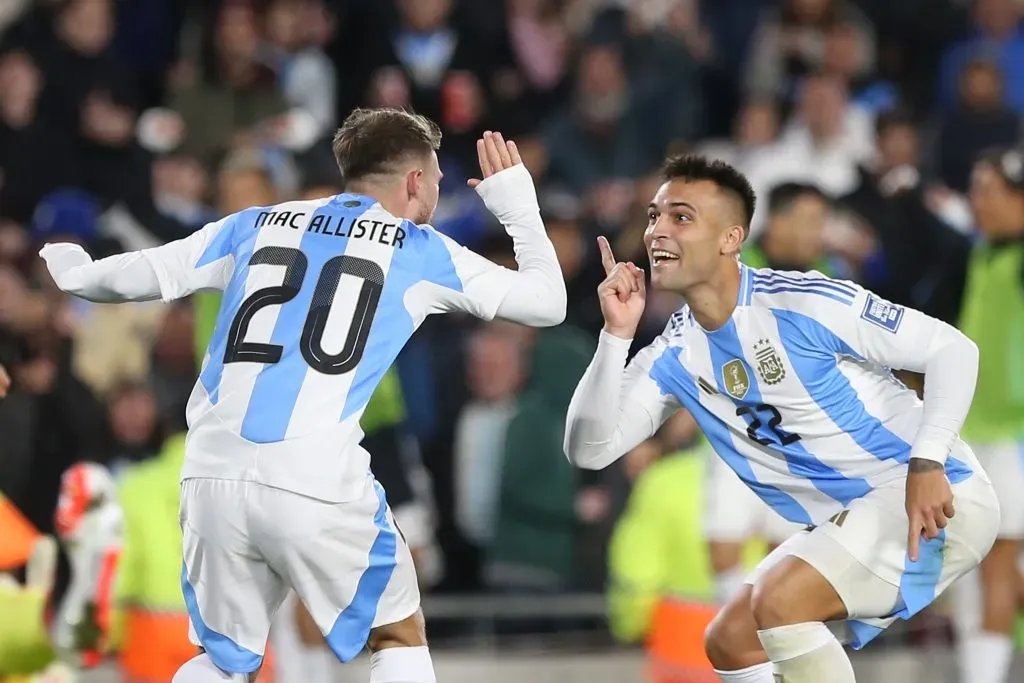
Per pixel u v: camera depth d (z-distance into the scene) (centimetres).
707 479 2277
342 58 3609
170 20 3759
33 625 1911
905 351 1503
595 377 1526
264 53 3562
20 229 3173
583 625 2762
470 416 2861
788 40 3703
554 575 2731
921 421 1507
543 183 3375
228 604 1438
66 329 2833
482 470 2839
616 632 2478
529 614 2736
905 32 3972
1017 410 2339
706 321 1548
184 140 3316
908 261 3003
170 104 3438
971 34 3947
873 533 1515
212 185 3275
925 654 2711
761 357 1530
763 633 1502
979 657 2345
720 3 3941
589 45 3616
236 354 1439
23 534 1942
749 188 1550
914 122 3716
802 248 2298
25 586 1989
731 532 2233
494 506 2775
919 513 1466
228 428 1422
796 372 1522
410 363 2938
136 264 1490
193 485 1433
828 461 1557
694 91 3644
